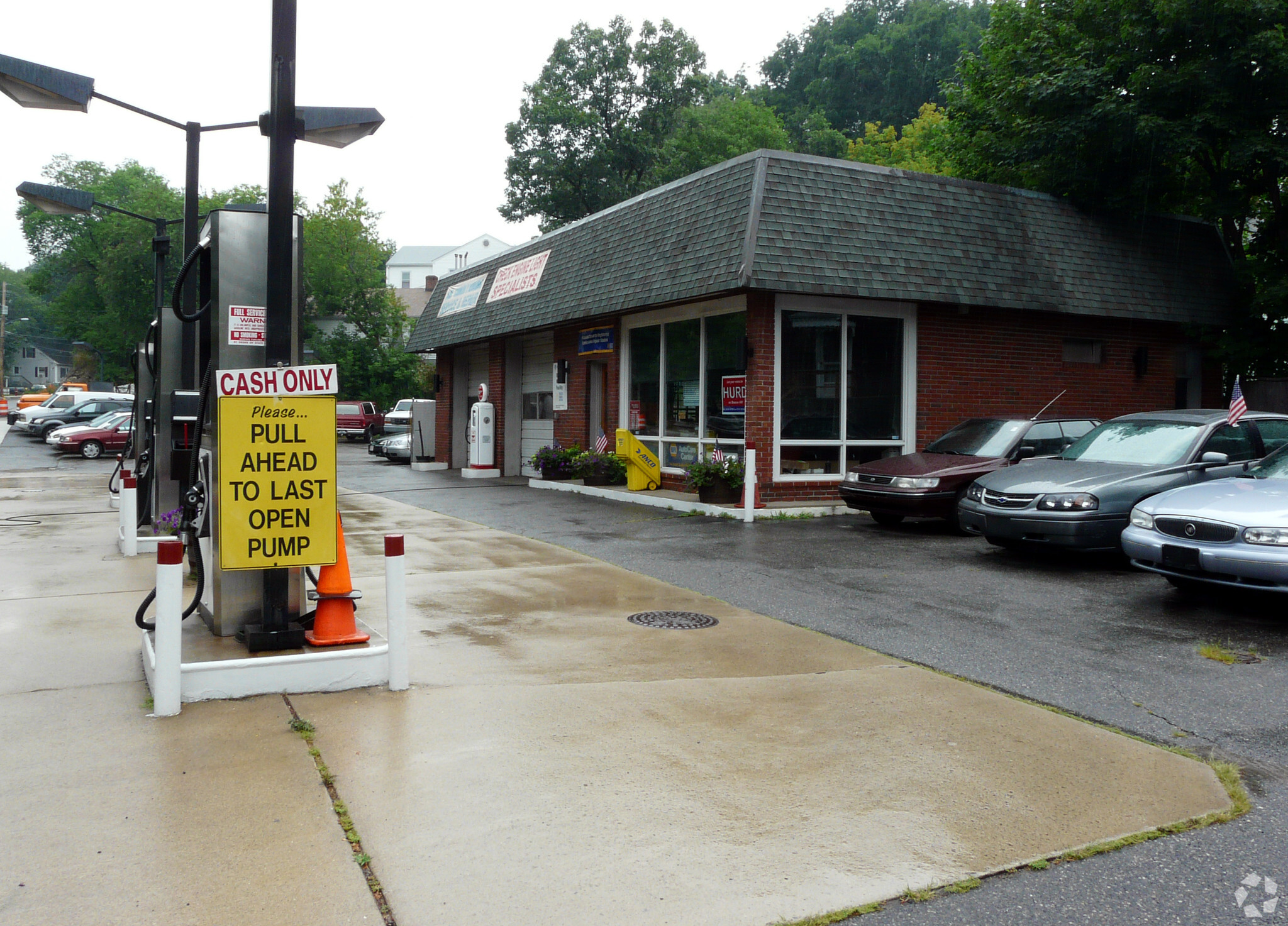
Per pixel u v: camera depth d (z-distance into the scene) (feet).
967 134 69.26
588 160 168.35
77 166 242.37
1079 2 59.11
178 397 28.96
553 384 67.72
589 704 17.58
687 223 48.80
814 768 14.69
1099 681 19.56
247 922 10.14
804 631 23.70
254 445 18.21
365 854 11.65
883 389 49.14
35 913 10.23
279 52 18.61
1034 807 13.39
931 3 221.25
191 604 23.72
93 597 26.58
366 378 188.14
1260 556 23.13
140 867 11.25
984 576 30.81
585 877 11.21
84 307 240.94
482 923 10.23
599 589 28.73
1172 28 52.90
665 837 12.26
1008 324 51.83
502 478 71.72
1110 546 31.01
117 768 14.19
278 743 15.26
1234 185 60.13
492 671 19.75
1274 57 50.26
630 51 169.99
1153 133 52.13
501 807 13.07
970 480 39.34
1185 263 56.08
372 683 18.43
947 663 20.89
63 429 97.96
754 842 12.18
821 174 45.75
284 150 18.66
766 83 250.57
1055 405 53.36
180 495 29.07
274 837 12.06
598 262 57.06
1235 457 33.37
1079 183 55.77
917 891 11.08
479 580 29.96
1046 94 55.88
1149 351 56.70
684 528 42.11
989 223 50.03
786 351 46.68
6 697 17.56
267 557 18.34
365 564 32.86
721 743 15.69
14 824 12.34
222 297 20.39
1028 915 10.68
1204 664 20.79
